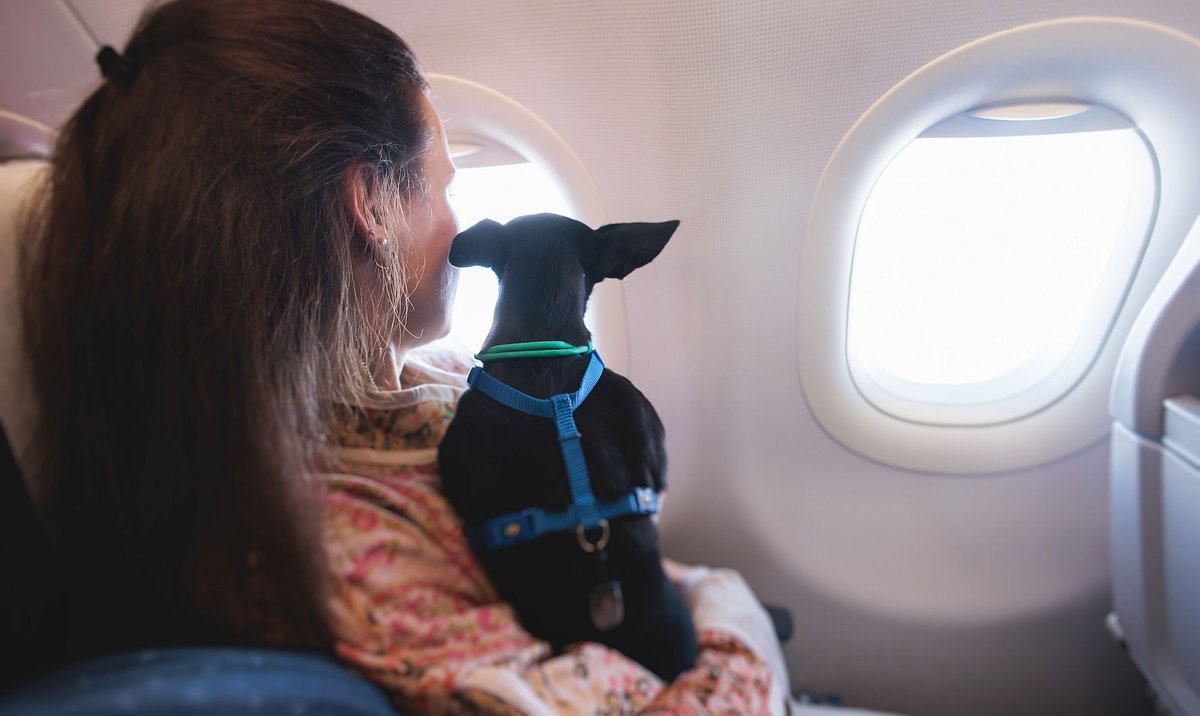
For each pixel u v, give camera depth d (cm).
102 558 48
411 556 56
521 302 63
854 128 88
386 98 57
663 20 84
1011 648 136
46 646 45
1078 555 128
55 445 48
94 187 49
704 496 130
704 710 71
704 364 110
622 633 67
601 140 90
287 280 51
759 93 86
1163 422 97
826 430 121
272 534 47
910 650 140
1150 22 77
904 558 133
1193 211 89
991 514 127
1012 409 122
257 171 50
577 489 60
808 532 133
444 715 50
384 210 57
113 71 50
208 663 41
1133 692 135
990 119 87
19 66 85
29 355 49
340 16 56
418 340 69
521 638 59
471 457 60
